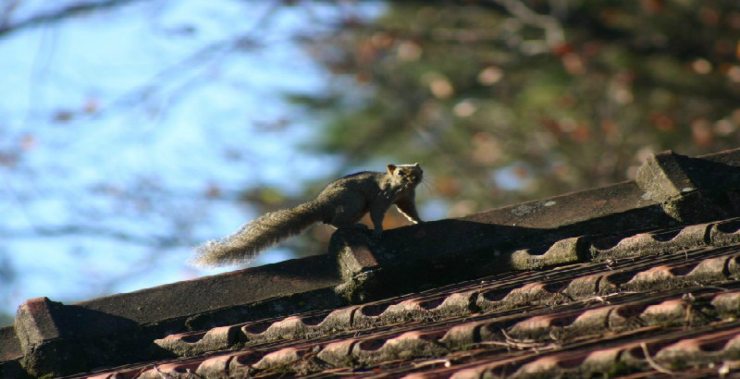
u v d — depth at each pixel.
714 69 39.81
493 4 41.31
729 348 8.59
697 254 12.44
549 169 40.59
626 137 39.94
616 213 14.65
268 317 14.16
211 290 14.37
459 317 12.38
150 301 14.20
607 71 40.06
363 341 11.38
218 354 12.79
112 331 13.80
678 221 14.37
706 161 14.79
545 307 11.80
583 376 9.02
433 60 42.56
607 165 39.44
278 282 14.48
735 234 12.80
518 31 41.88
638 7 40.69
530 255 14.16
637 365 8.89
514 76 41.56
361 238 14.70
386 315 13.00
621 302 10.91
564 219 14.78
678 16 40.25
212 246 17.81
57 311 13.81
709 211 14.32
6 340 13.71
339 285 14.43
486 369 9.36
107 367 13.48
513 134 41.41
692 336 9.15
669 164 14.69
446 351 10.79
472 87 42.03
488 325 10.79
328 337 12.70
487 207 40.22
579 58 38.78
